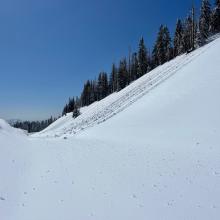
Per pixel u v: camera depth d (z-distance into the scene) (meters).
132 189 8.03
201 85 22.22
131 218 6.12
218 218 6.08
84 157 12.84
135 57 87.69
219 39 43.97
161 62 73.12
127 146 15.91
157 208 6.66
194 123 16.58
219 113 16.47
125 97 43.94
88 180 8.91
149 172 9.78
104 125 26.59
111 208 6.67
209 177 8.86
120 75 84.69
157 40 75.44
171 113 19.78
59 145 17.31
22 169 9.55
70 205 6.81
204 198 7.21
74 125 52.06
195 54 40.16
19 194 7.26
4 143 13.29
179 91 23.62
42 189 7.86
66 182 8.65
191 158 11.59
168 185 8.30
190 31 63.81
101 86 100.81
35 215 6.13
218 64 25.00
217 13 59.47
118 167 10.68
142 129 19.17
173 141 15.23
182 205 6.82
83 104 111.62
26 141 18.47
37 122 175.62
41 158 12.23
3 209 6.17
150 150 14.05
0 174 8.20
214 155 11.73
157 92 27.64
